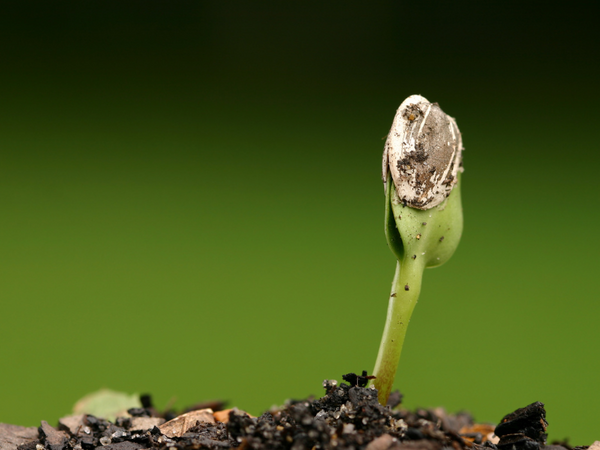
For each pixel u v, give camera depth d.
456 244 0.19
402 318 0.19
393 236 0.19
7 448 0.19
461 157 0.19
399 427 0.18
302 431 0.18
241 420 0.18
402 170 0.19
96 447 0.19
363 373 0.19
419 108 0.19
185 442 0.19
